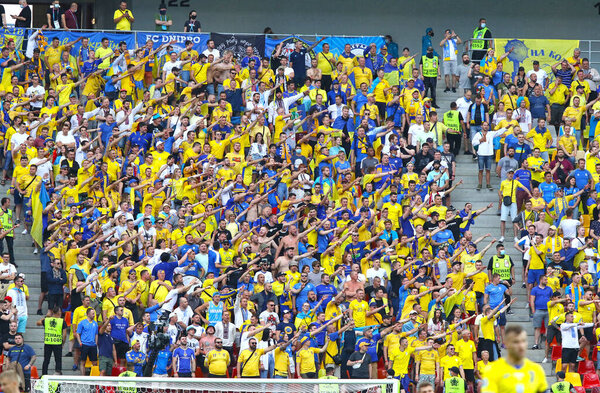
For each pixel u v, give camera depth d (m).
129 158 99.62
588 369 85.94
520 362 36.50
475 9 139.00
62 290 86.56
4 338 81.56
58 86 112.44
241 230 94.81
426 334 83.31
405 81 119.50
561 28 139.25
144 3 135.62
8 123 104.06
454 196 107.25
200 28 127.88
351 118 109.00
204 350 81.31
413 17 138.50
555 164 105.81
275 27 136.88
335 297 86.12
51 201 95.88
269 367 81.81
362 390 67.00
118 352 81.81
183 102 108.75
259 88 112.94
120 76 113.69
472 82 118.94
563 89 115.81
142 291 84.88
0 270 86.81
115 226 92.50
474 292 90.94
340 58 118.44
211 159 101.44
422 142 107.75
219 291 87.44
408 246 94.94
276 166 104.06
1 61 113.81
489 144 106.50
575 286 89.94
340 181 102.94
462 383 80.62
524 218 100.44
